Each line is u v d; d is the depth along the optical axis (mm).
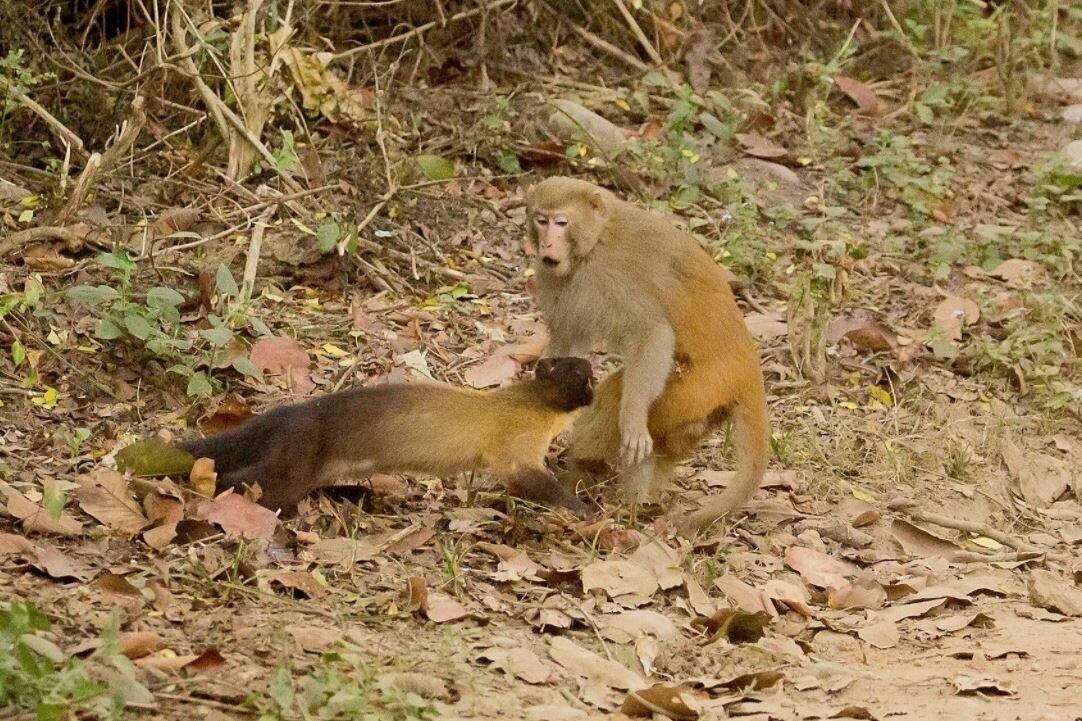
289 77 15102
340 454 9570
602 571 9273
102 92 14906
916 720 7820
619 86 18078
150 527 8977
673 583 9398
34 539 8758
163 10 15727
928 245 15656
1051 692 8445
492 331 12930
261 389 11406
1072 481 12398
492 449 9805
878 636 9312
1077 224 16734
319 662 7645
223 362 11312
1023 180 17453
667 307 10430
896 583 10148
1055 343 13797
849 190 16656
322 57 15164
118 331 11141
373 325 12695
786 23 19625
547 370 9984
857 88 18578
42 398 10773
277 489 9391
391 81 16484
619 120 17281
